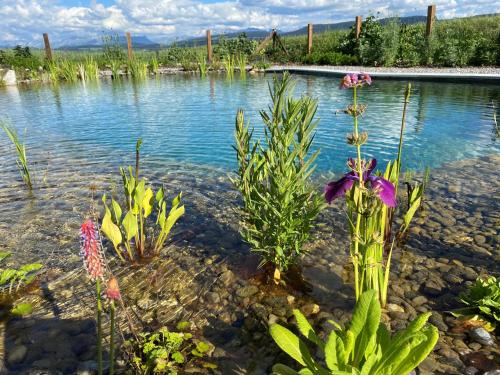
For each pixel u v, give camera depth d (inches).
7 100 590.6
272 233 141.9
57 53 1101.1
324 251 168.6
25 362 112.0
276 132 136.9
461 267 152.6
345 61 884.0
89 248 72.1
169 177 256.2
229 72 865.5
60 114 470.3
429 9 763.4
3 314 133.3
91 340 120.6
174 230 189.5
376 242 108.9
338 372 73.0
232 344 117.6
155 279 151.2
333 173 255.3
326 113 431.5
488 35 751.1
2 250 173.0
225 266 158.9
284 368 91.7
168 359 110.2
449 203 208.4
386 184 101.0
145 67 908.0
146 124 404.8
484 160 272.2
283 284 146.3
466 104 454.6
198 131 369.7
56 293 144.3
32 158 301.4
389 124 374.3
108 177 258.2
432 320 124.2
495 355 108.5
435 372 103.6
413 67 767.1
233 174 259.4
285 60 1029.2
